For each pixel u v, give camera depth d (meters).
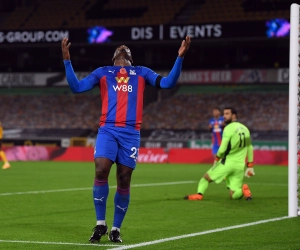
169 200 45.75
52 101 157.50
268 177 74.94
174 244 26.23
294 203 36.38
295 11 35.34
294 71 35.09
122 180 26.58
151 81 26.78
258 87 144.38
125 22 138.88
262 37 115.69
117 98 26.52
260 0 131.25
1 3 152.62
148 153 116.88
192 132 139.38
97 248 24.91
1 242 26.45
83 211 38.38
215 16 132.00
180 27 120.31
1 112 157.25
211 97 147.00
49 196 48.25
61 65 155.38
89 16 143.25
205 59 147.88
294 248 25.56
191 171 86.12
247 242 27.00
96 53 152.00
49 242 26.47
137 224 32.94
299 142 38.06
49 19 145.12
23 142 141.38
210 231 30.28
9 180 65.94
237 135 45.00
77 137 143.88
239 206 42.19
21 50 151.38
